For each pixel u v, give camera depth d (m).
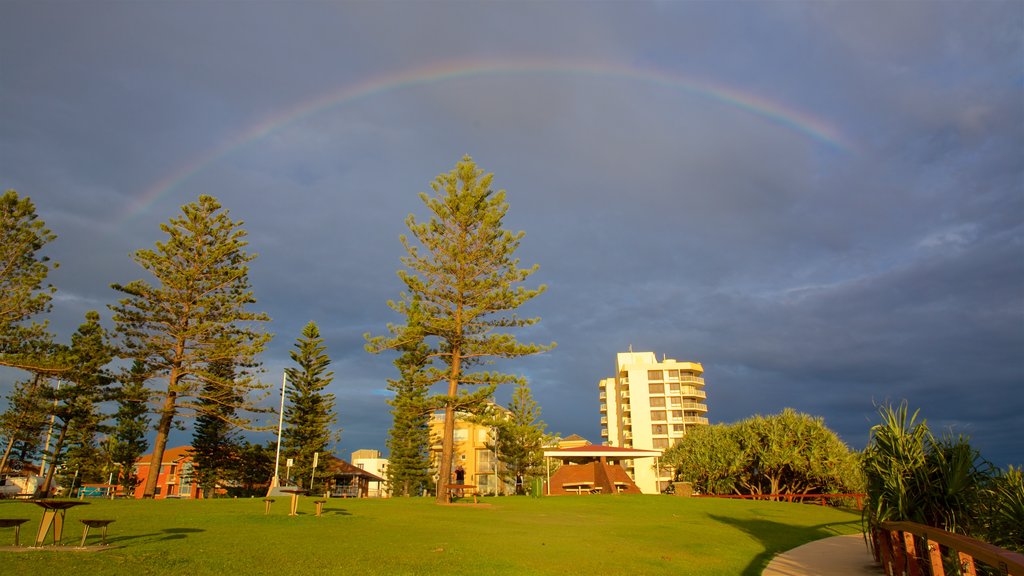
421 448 55.09
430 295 29.27
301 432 49.31
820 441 41.56
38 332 32.81
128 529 13.45
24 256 32.69
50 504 10.48
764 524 21.38
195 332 35.16
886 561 10.60
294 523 15.69
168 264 36.50
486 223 29.02
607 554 12.72
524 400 53.16
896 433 10.30
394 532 14.62
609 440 108.38
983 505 9.24
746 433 44.38
